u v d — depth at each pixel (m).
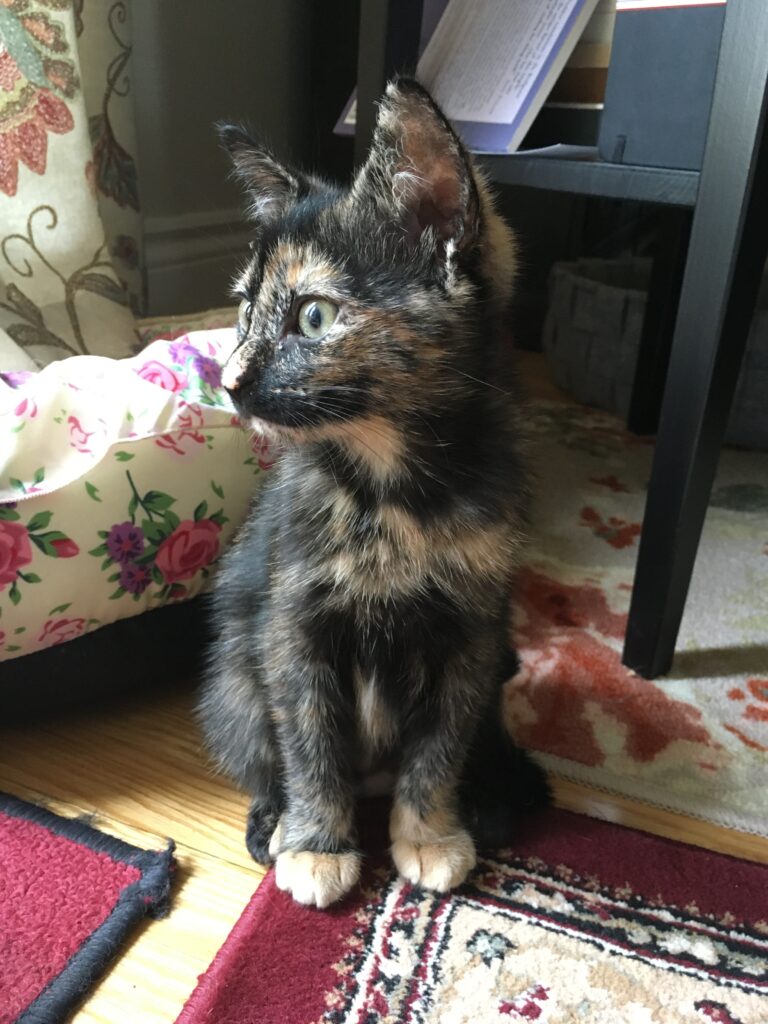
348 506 0.28
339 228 0.26
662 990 0.26
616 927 0.28
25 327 0.41
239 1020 0.25
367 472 0.28
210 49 0.60
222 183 0.64
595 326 0.74
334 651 0.30
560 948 0.27
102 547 0.33
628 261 0.81
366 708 0.31
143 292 0.54
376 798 0.34
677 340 0.35
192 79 0.59
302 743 0.30
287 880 0.28
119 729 0.37
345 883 0.29
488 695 0.31
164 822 0.32
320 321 0.25
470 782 0.33
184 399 0.35
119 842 0.30
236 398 0.26
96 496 0.32
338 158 0.71
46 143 0.40
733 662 0.42
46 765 0.34
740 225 0.31
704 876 0.30
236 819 0.32
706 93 0.33
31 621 0.32
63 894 0.28
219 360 0.37
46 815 0.31
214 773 0.35
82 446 0.33
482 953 0.27
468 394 0.27
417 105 0.24
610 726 0.38
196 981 0.26
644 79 0.35
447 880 0.29
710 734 0.37
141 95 0.55
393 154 0.25
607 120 0.37
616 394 0.74
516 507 0.29
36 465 0.32
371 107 0.44
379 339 0.25
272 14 0.65
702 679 0.41
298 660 0.29
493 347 0.28
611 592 0.48
